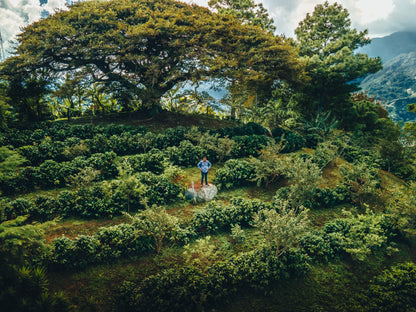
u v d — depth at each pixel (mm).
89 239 7758
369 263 8844
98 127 17188
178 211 10656
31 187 11203
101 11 19031
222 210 9961
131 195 10328
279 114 22156
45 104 20359
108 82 20578
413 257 9625
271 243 8484
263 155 13406
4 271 4812
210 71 18812
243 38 19703
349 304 7090
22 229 5805
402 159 18016
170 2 21969
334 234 9297
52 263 7289
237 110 24031
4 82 18484
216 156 15383
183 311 6254
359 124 27750
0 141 13328
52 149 13516
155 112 22312
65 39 17859
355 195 11891
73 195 10055
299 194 10461
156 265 7891
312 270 8211
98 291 6836
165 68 20375
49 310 4727
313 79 25250
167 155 14422
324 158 15797
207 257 8352
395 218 10195
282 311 6781
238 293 7184
